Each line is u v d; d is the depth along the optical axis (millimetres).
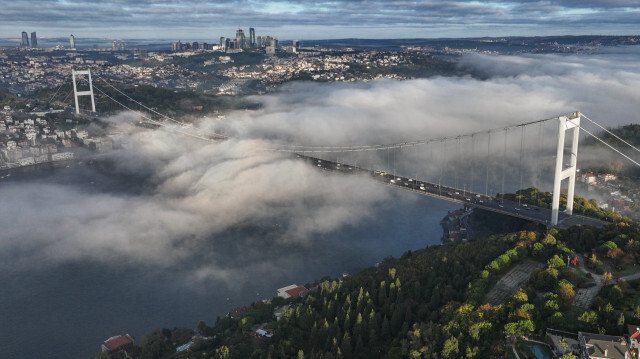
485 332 192625
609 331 183750
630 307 196875
